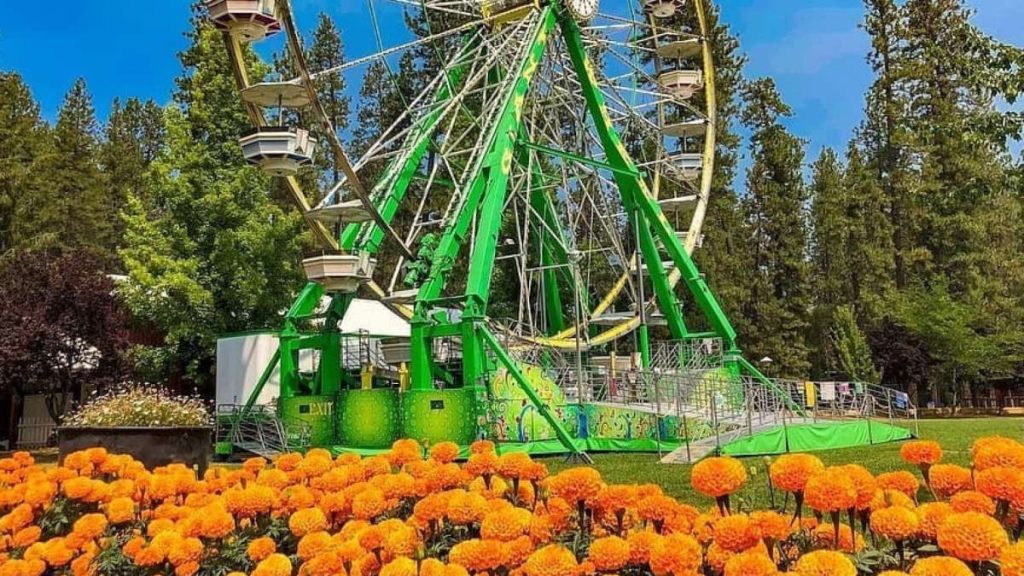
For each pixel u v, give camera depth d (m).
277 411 21.52
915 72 48.84
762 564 3.44
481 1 27.23
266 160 19.34
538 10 26.08
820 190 54.66
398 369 24.69
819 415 29.78
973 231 49.06
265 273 29.02
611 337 30.77
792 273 50.16
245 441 21.50
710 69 31.44
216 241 28.38
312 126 42.56
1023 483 3.89
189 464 11.41
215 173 29.17
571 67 28.98
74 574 5.13
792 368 48.16
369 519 5.13
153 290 28.30
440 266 21.48
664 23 47.47
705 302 28.19
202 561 5.00
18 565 4.99
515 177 29.75
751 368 27.83
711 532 4.23
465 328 19.94
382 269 44.06
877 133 55.22
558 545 3.95
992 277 49.66
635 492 4.71
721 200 49.09
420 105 28.86
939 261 50.69
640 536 3.94
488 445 5.80
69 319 24.80
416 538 4.36
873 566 3.86
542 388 21.28
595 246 41.16
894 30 52.03
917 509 4.13
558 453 19.98
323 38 46.09
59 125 51.75
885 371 46.66
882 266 50.88
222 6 17.06
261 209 29.28
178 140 29.05
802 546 4.33
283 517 5.47
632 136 46.16
